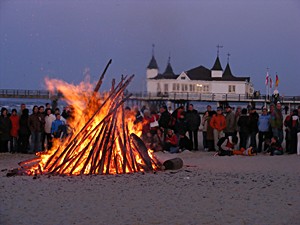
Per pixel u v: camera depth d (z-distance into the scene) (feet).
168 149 65.62
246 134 65.57
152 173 42.45
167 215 28.32
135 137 45.39
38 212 28.68
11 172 42.32
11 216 27.76
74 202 31.22
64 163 42.42
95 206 30.22
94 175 40.96
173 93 247.50
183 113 67.46
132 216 28.04
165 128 66.95
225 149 62.95
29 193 33.65
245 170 46.01
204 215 28.40
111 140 42.98
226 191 35.01
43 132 64.85
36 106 65.26
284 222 27.09
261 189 35.86
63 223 26.45
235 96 256.11
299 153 63.16
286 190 35.63
